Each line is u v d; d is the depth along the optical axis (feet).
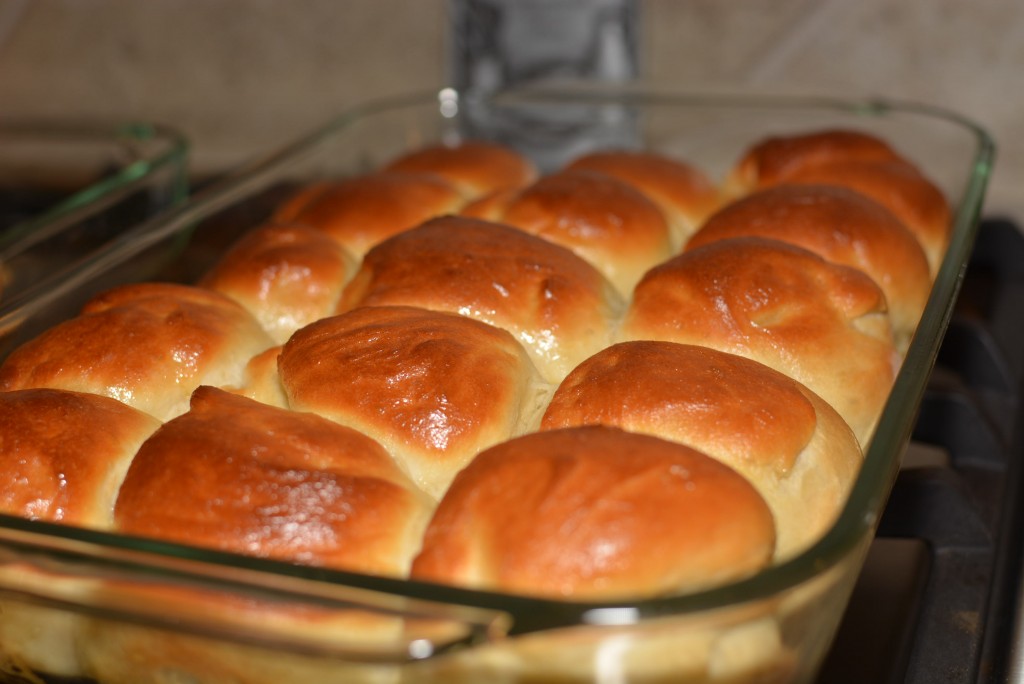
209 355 1.14
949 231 1.45
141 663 0.91
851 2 1.87
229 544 0.88
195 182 2.14
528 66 1.97
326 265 1.30
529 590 0.82
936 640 1.03
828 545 0.79
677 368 0.99
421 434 1.00
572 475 0.85
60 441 0.99
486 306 1.15
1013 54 1.83
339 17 2.09
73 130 1.88
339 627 0.82
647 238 1.34
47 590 0.86
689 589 0.83
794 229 1.25
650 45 1.97
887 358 1.14
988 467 1.25
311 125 2.19
